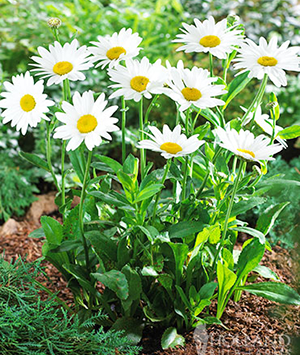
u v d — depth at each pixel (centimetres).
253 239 127
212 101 112
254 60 115
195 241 126
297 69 114
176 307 124
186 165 123
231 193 122
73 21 253
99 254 127
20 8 253
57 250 124
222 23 118
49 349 115
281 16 291
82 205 121
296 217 163
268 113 233
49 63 117
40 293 145
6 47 245
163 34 271
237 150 108
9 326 117
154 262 122
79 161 129
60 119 110
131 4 276
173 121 221
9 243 176
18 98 114
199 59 254
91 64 116
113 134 224
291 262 152
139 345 124
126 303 119
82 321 126
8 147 219
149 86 112
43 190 224
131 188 118
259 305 135
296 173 179
